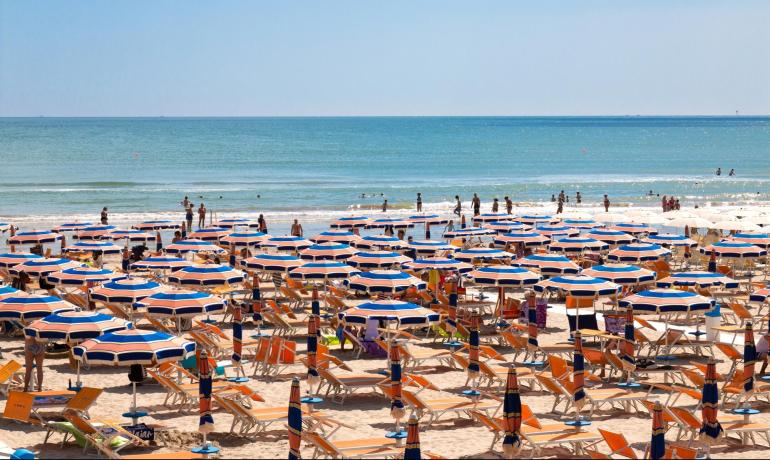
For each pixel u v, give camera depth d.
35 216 54.38
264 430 13.08
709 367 11.21
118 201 65.69
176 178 89.88
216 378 15.31
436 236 46.47
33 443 12.41
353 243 29.95
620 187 83.50
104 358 12.22
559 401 14.19
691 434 12.36
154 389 15.65
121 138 186.12
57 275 21.73
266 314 20.14
